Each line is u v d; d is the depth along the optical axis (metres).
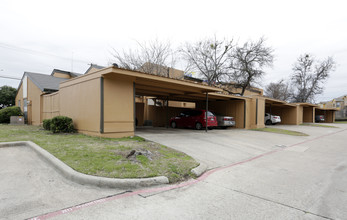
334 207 3.54
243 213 3.24
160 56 20.81
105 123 8.41
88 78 9.14
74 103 10.23
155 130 13.02
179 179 4.75
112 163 5.00
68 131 9.86
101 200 3.51
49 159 5.19
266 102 22.00
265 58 25.27
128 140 8.23
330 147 10.55
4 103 27.83
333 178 5.26
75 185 4.04
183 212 3.22
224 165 6.38
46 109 14.20
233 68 25.64
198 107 20.33
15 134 8.98
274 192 4.20
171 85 11.22
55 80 18.14
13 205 3.16
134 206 3.36
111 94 8.62
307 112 30.56
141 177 4.38
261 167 6.29
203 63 26.77
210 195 3.96
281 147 10.12
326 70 39.38
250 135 12.93
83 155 5.53
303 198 3.91
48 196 3.54
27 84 18.39
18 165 5.01
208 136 11.17
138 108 17.89
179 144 8.43
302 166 6.53
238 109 17.34
